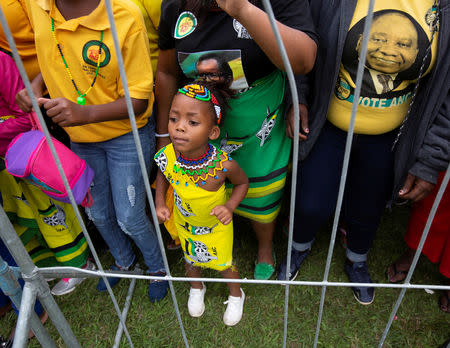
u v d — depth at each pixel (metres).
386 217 2.59
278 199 1.95
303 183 1.89
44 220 1.87
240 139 1.68
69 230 1.98
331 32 1.43
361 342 1.93
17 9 1.54
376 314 2.03
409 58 1.33
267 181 1.82
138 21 1.39
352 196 1.90
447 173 0.78
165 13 1.42
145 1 1.79
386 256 2.34
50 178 1.43
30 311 1.00
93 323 2.07
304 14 1.33
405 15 1.29
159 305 2.12
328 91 1.55
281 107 1.73
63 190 1.46
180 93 1.32
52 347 1.22
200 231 1.70
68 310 2.13
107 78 1.46
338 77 1.53
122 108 1.48
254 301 2.12
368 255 2.35
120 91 1.50
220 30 1.35
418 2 1.28
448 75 1.33
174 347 1.96
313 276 2.25
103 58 1.40
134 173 1.71
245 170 1.79
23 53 1.64
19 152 1.41
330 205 1.91
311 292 2.14
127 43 1.39
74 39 1.38
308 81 1.67
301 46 1.23
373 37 1.34
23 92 1.41
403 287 1.06
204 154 1.45
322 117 1.64
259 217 1.99
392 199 1.81
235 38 1.35
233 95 1.52
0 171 1.71
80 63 1.42
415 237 1.98
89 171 1.57
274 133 1.73
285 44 1.18
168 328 2.03
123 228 1.87
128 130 1.61
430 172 1.52
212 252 1.78
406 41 1.31
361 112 1.56
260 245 2.22
